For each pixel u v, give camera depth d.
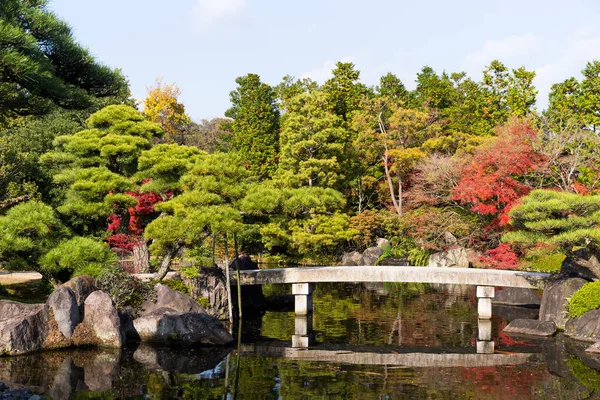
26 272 29.64
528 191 36.09
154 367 17.86
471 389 15.91
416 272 27.53
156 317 21.38
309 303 28.66
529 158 36.16
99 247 21.58
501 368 18.22
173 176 27.03
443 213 42.25
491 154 35.50
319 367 18.22
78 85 23.52
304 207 28.59
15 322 18.94
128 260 30.88
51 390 15.17
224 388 15.80
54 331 19.69
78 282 21.27
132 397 14.86
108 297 20.92
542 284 25.91
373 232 48.59
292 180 44.19
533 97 46.97
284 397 15.03
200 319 21.56
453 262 40.97
